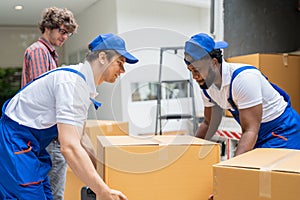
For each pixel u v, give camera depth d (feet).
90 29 17.22
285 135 5.63
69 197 7.14
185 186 4.73
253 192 3.62
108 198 4.09
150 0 14.85
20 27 22.08
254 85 5.16
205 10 15.08
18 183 4.36
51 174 6.66
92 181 4.06
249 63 8.98
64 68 4.52
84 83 4.32
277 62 8.98
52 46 7.38
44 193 4.88
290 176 3.42
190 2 14.34
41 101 4.48
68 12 7.24
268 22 10.32
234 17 9.96
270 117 5.61
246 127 5.19
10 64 22.17
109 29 15.03
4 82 22.02
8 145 4.42
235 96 5.26
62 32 7.22
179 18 15.40
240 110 5.26
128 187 4.61
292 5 10.55
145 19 14.85
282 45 10.55
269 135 5.68
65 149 4.08
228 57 9.73
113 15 14.58
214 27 9.99
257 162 3.88
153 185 4.66
